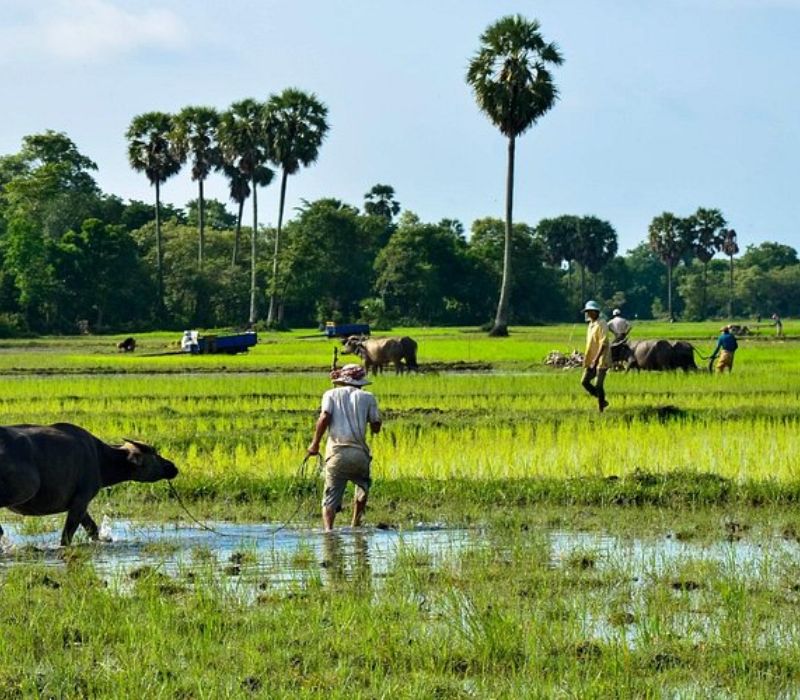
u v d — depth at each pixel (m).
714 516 29.86
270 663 17.55
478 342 132.00
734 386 64.69
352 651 18.09
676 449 37.69
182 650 18.11
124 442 29.42
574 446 38.31
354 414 28.97
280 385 67.88
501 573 23.08
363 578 22.98
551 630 18.95
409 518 30.00
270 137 184.62
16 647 18.25
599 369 49.62
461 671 17.48
